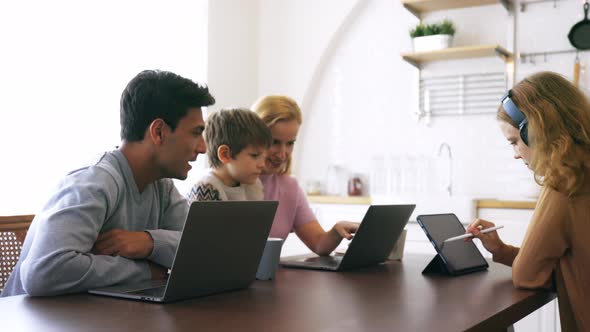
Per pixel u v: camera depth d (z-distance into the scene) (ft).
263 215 4.75
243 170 6.77
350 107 15.01
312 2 15.15
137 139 5.13
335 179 15.02
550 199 5.36
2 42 10.00
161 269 4.97
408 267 6.40
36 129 10.46
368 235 6.12
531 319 11.07
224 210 4.29
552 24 13.01
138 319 3.58
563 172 5.31
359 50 14.92
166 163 5.16
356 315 3.81
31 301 4.10
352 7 14.73
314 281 5.27
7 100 10.05
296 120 7.70
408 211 6.82
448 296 4.63
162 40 12.92
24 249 5.01
